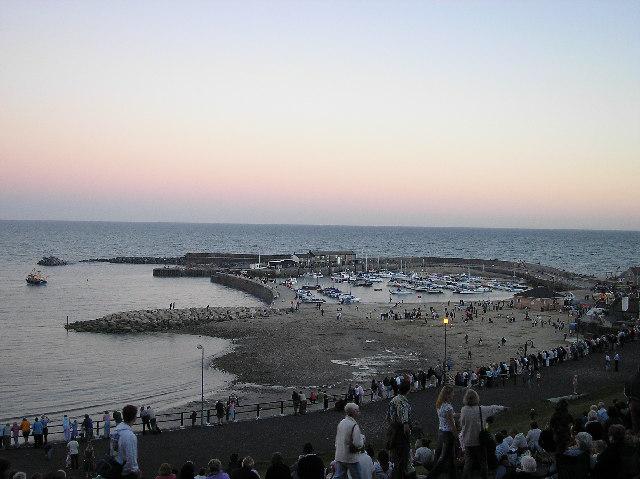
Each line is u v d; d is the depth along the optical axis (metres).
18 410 47.41
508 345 73.00
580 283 150.25
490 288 155.25
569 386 44.72
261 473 27.33
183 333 84.25
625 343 61.91
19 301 121.38
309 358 66.88
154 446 33.22
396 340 77.06
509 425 29.83
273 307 107.50
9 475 13.48
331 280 172.12
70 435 34.94
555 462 13.38
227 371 61.41
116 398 51.03
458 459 13.01
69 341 78.94
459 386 46.69
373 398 44.94
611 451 11.21
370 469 11.21
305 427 37.22
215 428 37.16
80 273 187.62
